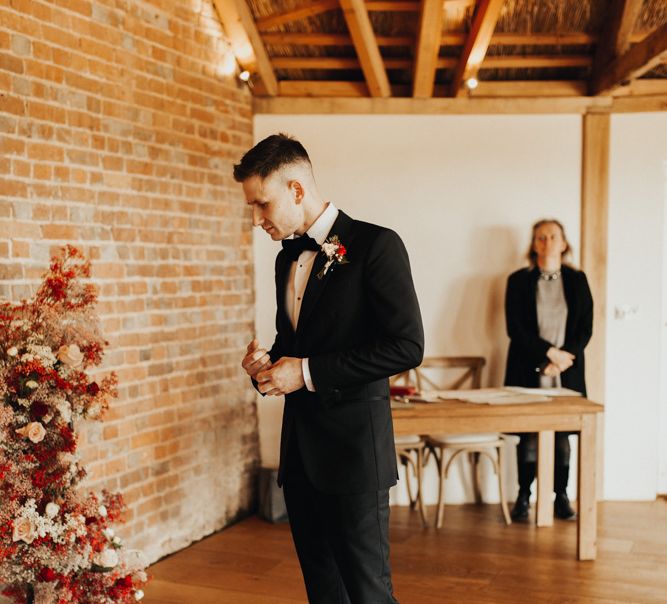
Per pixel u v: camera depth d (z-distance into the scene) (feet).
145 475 13.16
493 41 16.43
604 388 16.84
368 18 15.60
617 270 16.84
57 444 8.39
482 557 13.32
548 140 16.88
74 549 8.27
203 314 14.88
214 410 15.21
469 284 16.98
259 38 15.96
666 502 16.75
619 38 15.33
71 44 11.39
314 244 7.37
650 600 11.44
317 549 7.58
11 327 8.60
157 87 13.47
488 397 13.47
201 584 12.27
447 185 16.97
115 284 12.42
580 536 13.04
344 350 7.07
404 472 16.81
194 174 14.61
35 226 10.74
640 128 16.72
